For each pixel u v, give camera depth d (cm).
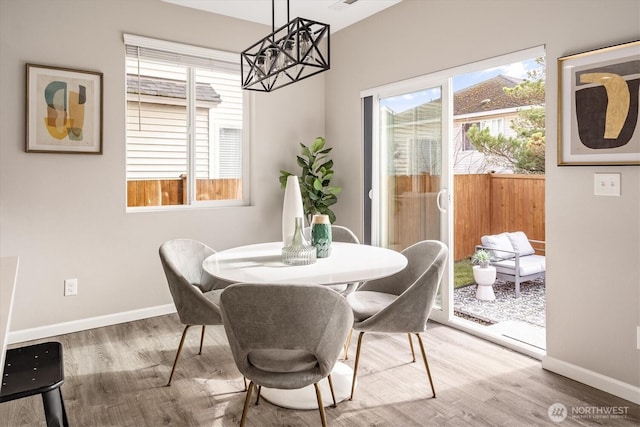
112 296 334
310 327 156
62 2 305
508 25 270
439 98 327
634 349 217
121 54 328
